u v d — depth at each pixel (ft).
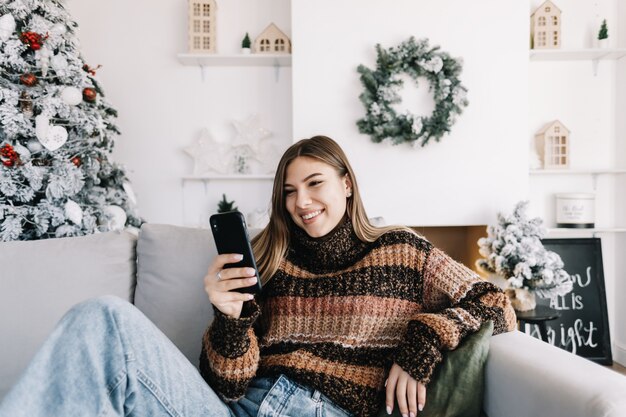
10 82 5.72
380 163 8.04
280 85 9.14
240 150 9.20
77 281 4.31
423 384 3.05
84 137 6.28
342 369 3.42
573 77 8.90
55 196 5.82
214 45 8.71
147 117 9.17
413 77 7.94
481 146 7.95
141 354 2.73
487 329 3.29
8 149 5.54
